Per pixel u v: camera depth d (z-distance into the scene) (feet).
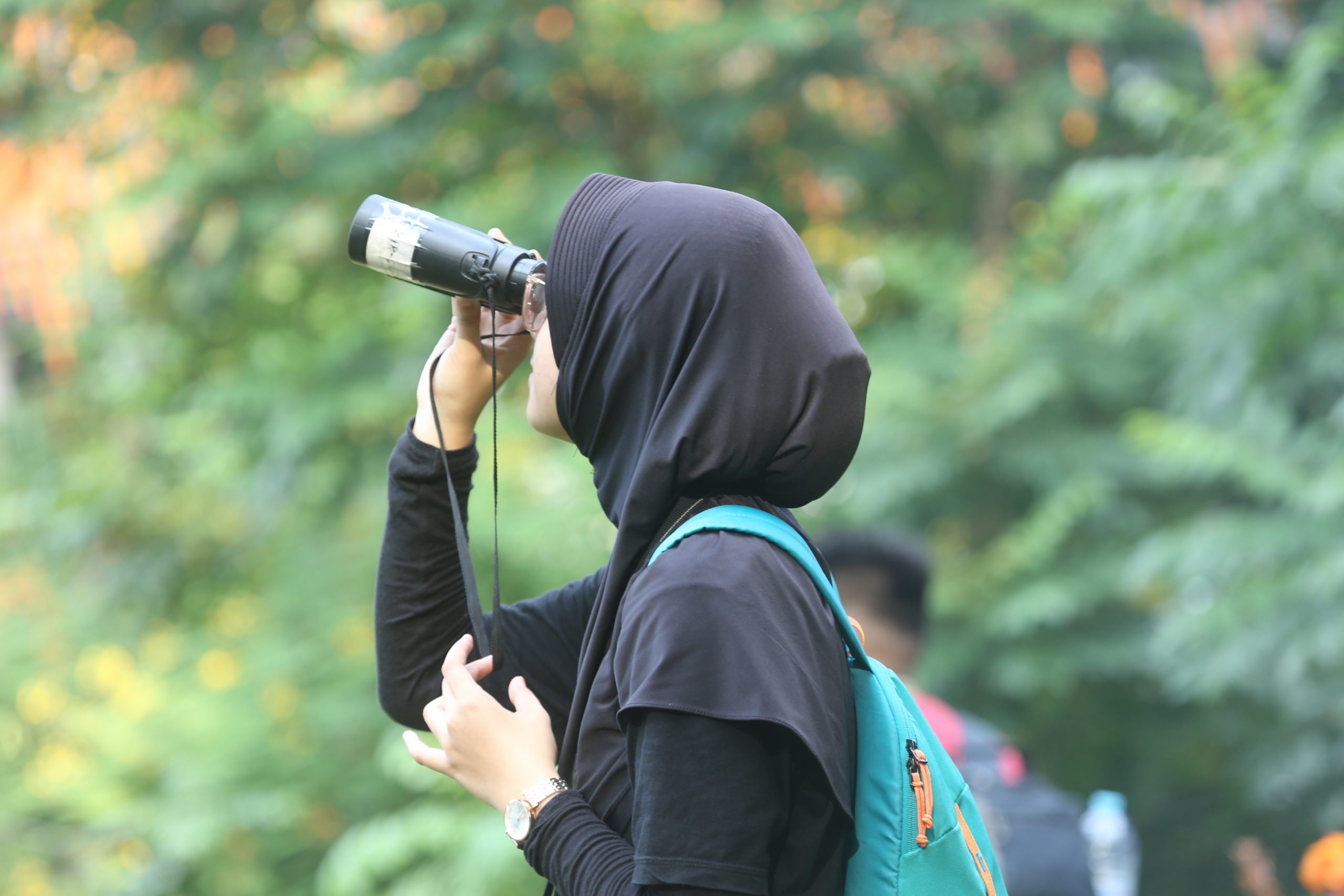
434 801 58.65
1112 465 63.57
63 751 68.80
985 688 66.13
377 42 72.43
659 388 14.43
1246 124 48.67
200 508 73.87
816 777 13.11
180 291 71.15
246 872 62.75
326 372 67.46
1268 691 54.85
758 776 12.53
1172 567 55.72
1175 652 54.85
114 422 79.30
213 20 69.05
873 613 33.50
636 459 14.74
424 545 17.12
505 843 51.01
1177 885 69.97
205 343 73.46
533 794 14.08
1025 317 63.62
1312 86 45.96
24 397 97.71
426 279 16.28
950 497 66.85
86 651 73.26
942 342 66.90
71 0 68.23
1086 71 73.31
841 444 14.28
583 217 15.10
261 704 65.05
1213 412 53.57
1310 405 57.82
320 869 62.28
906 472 62.54
